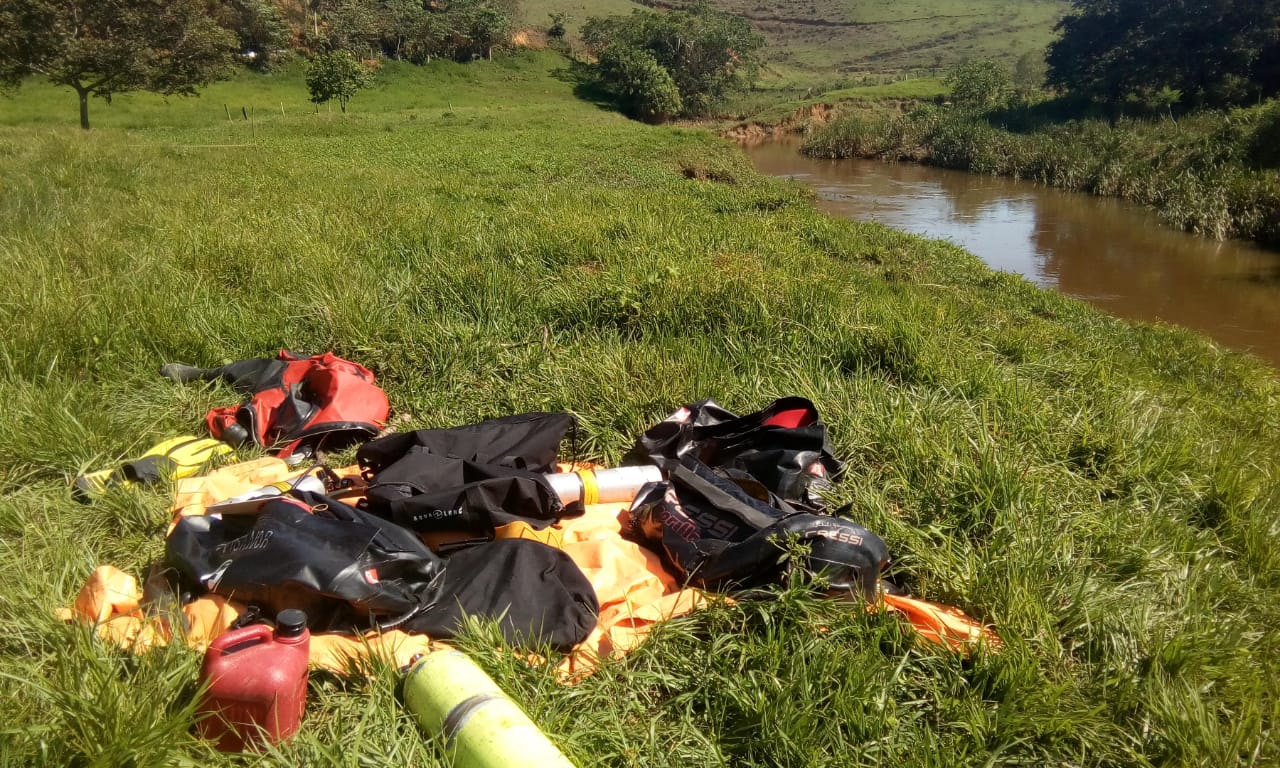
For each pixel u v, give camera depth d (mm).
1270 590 4043
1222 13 33094
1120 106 35156
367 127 32500
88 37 27844
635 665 3221
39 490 4098
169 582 3314
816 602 3424
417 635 3152
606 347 6223
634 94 54531
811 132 43188
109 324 5758
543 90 56219
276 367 5449
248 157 18562
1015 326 9070
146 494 4020
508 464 4348
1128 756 2949
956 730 3021
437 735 2604
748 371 5863
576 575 3471
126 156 15633
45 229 8562
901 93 50562
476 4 61719
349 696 2896
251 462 4340
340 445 4906
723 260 8391
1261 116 23109
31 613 3113
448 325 6348
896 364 6219
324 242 8664
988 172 31000
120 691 2652
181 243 8203
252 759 2562
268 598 3102
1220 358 9461
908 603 3549
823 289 7801
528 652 3125
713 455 4695
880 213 21344
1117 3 41281
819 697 3049
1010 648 3236
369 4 57188
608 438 5043
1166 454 5062
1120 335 10055
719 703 3070
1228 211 19016
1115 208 22641
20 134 19531
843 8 112438
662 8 99250
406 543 3420
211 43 30406
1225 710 3193
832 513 3988
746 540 3590
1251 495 4750
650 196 15586
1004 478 4355
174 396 5254
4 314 5664
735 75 69125
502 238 9312
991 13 104375
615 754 2811
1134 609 3584
